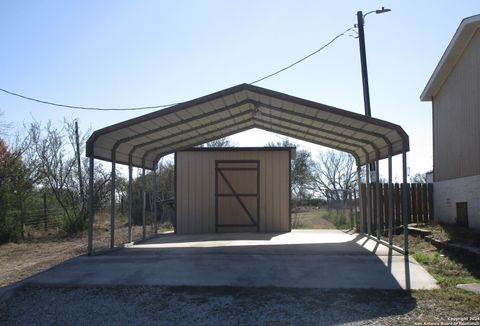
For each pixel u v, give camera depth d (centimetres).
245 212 1338
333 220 1789
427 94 1315
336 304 548
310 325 473
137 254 854
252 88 852
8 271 784
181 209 1344
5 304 574
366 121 829
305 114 943
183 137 1155
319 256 802
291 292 604
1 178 1411
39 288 645
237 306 546
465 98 1105
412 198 1285
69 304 568
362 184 1248
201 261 773
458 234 938
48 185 1720
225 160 1351
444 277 662
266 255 814
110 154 948
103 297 596
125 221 2011
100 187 1770
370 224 1138
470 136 1076
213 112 970
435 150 1303
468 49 1085
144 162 1180
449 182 1192
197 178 1348
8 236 1313
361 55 1443
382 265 732
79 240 1319
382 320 484
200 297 587
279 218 1333
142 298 588
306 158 3016
